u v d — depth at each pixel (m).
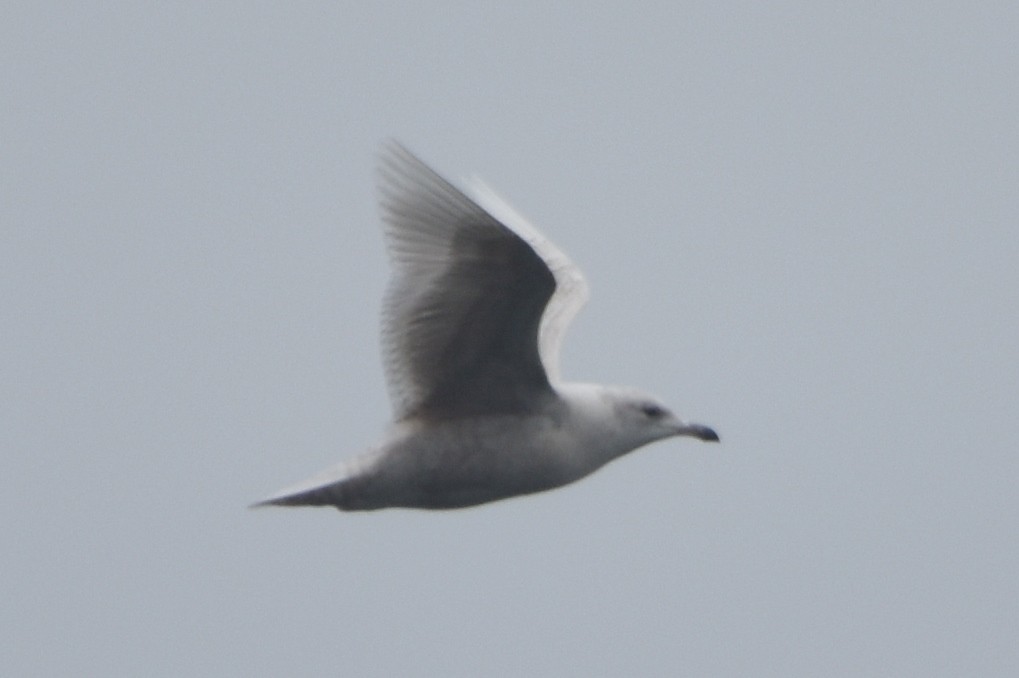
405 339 15.86
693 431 16.89
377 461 15.91
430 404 16.08
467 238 15.34
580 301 18.16
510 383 16.00
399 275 15.69
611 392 16.69
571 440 16.30
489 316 15.62
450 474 16.03
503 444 16.05
